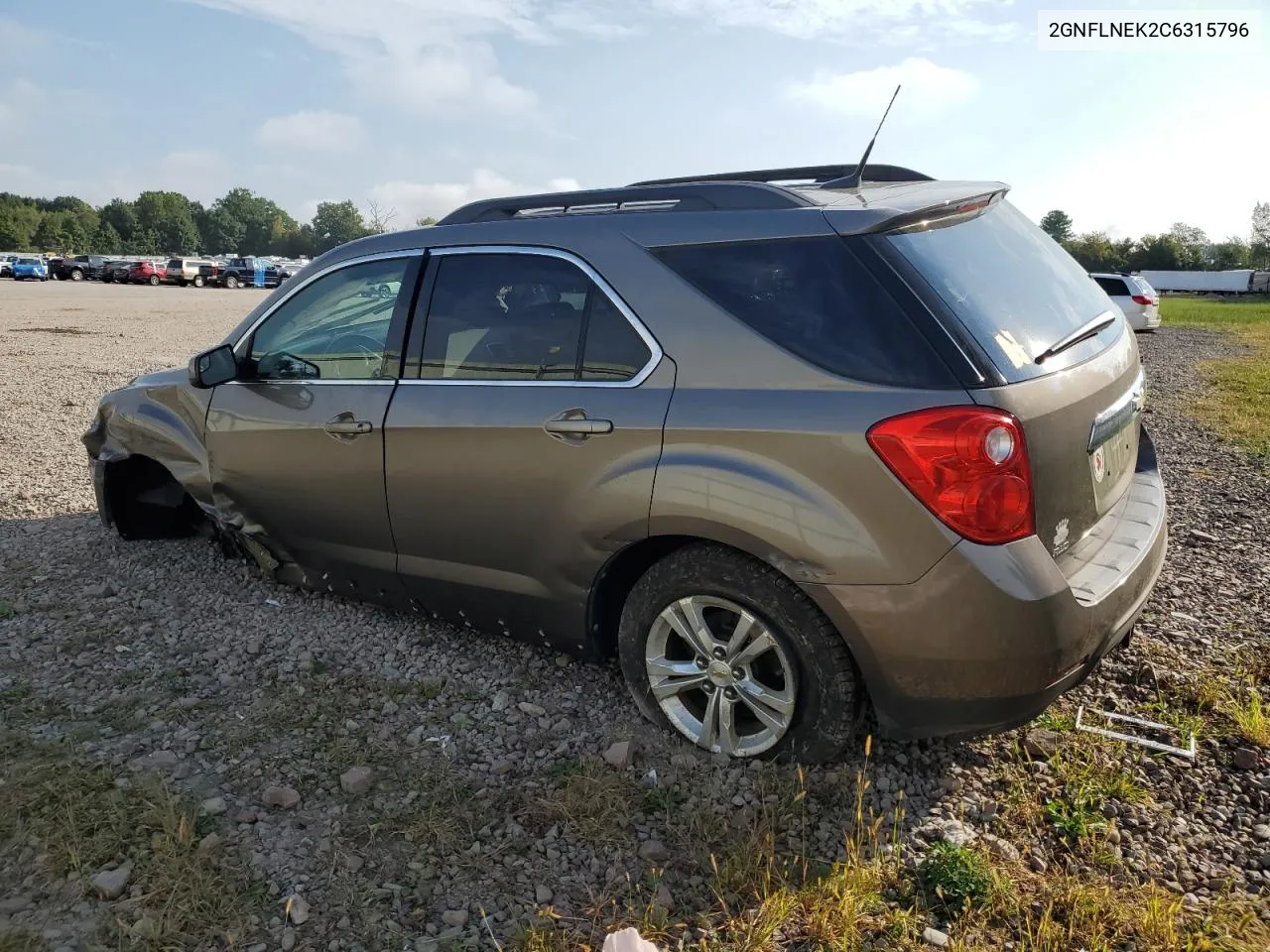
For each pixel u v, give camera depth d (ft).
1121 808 9.32
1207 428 30.07
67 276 176.55
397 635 13.50
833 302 9.07
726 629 10.12
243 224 529.04
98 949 7.49
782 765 9.80
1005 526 8.36
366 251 12.72
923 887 8.23
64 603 14.53
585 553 10.43
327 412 12.50
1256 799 9.46
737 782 9.66
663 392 9.76
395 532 12.19
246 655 12.85
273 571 14.26
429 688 11.87
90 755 10.27
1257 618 13.82
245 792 9.68
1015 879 8.34
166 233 500.74
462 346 11.48
